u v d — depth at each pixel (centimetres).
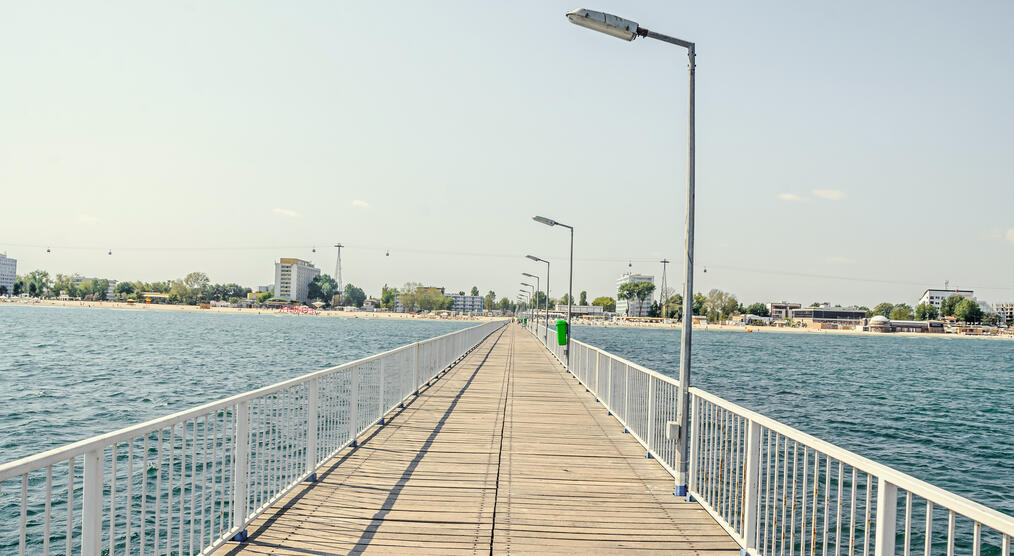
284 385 655
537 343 4225
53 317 13100
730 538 608
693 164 749
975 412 2928
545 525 633
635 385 1050
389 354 1223
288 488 676
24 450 1706
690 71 767
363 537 585
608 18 744
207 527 1003
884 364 6212
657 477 820
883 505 372
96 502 368
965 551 1127
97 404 2439
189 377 3406
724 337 13088
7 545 1014
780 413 2684
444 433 1071
